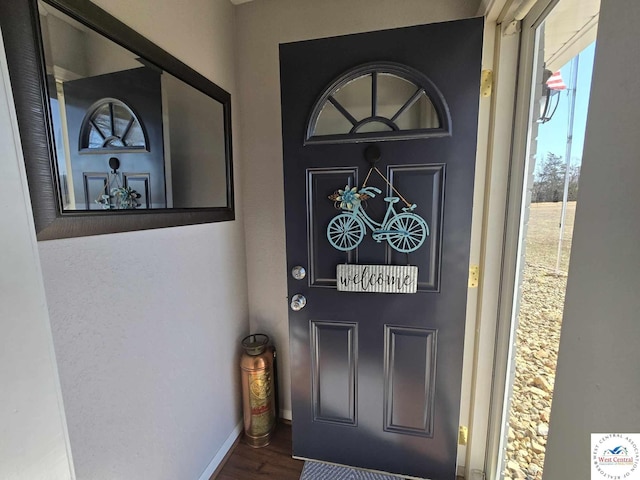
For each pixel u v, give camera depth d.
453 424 1.35
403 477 1.43
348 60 1.22
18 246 0.48
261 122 1.55
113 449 0.91
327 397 1.46
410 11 1.30
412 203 1.24
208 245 1.36
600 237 0.51
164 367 1.11
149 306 1.03
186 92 1.17
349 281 1.32
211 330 1.40
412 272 1.27
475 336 1.37
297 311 1.43
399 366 1.36
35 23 0.66
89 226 0.80
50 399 0.52
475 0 1.23
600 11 0.52
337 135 1.27
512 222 1.21
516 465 1.18
